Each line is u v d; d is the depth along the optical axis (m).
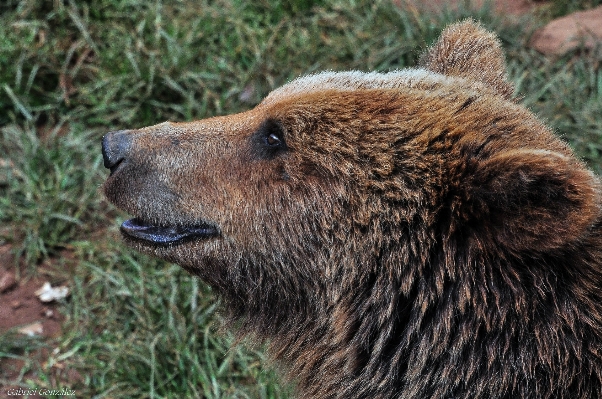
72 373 11.23
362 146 6.96
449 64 8.76
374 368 7.27
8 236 12.73
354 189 6.97
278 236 7.37
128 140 8.04
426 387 7.02
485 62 8.63
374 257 6.96
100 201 13.20
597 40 14.88
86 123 14.46
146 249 7.99
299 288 7.52
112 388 10.81
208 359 10.96
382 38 15.15
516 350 6.68
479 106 7.04
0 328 11.70
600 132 13.49
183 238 7.83
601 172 12.91
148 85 14.34
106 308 11.87
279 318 7.91
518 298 6.57
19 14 15.11
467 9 15.52
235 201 7.51
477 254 6.61
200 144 7.75
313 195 7.14
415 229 6.79
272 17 15.89
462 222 6.59
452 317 6.79
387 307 7.00
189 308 11.55
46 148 13.67
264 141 7.48
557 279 6.59
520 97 8.57
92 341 11.45
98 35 15.21
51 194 13.07
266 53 14.85
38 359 11.40
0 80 14.41
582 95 14.31
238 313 8.26
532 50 15.03
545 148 6.76
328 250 7.18
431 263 6.80
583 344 6.62
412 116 6.93
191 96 14.24
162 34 14.89
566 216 5.86
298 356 7.94
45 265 12.64
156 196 7.83
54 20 15.20
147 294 11.67
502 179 6.12
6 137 13.94
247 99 14.30
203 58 15.01
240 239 7.56
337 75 8.05
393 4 15.62
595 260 6.67
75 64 15.05
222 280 7.91
